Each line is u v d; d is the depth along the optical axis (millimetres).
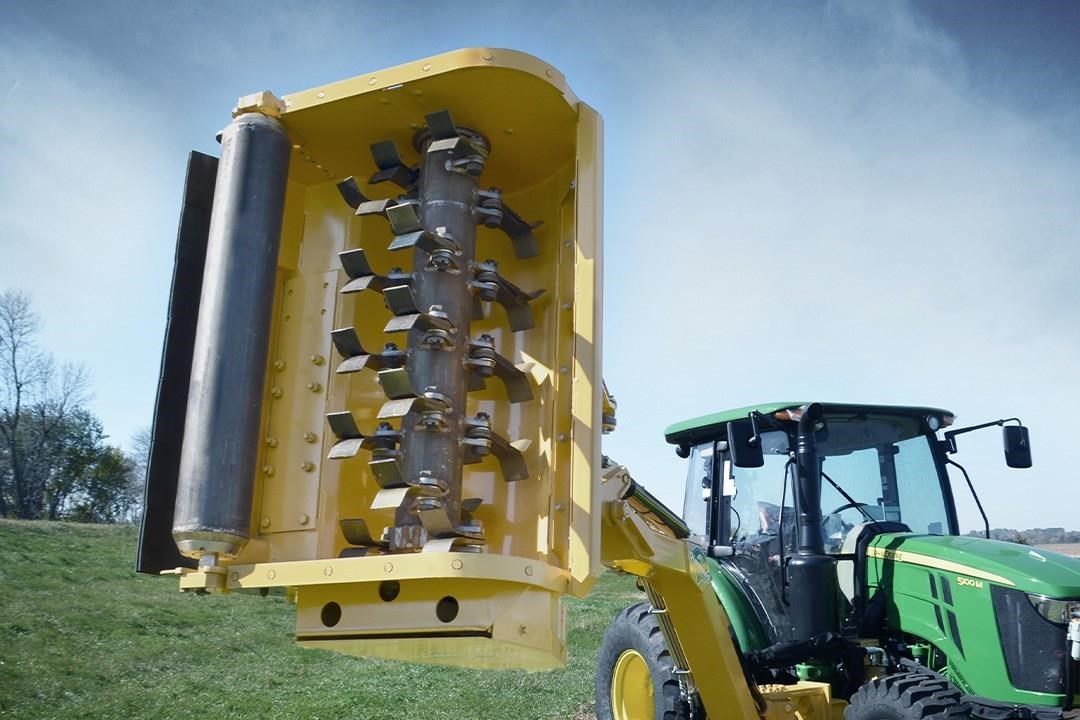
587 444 2885
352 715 9461
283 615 18188
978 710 4715
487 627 2557
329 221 3641
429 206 3152
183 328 3295
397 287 2904
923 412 6273
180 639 14789
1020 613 4789
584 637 15930
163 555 3166
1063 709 4668
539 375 3391
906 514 6070
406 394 2844
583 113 3215
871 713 4848
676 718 5820
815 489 5727
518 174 3635
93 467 39844
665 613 5016
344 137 3426
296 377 3451
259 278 3068
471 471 3391
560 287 3379
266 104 3232
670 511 4586
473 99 3176
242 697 10641
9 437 38219
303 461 3312
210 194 3416
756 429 5527
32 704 10086
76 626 14789
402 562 2564
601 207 3123
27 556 21453
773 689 5668
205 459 2875
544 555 3092
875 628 5621
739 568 6363
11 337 37906
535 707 9727
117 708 10055
